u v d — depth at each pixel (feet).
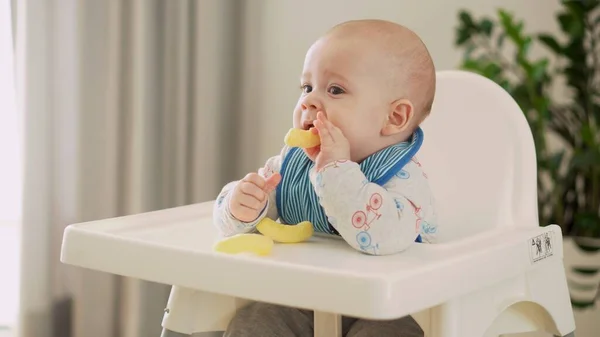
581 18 4.92
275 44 5.75
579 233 4.96
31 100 5.09
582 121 5.07
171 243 2.36
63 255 2.41
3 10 5.63
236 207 2.44
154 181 5.45
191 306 2.81
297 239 2.45
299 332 2.92
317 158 2.42
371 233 2.26
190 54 5.51
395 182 2.47
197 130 5.45
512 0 5.64
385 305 1.87
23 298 5.20
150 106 5.37
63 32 5.24
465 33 5.12
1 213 5.88
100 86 5.34
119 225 2.56
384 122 2.56
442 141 3.41
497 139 3.31
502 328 2.90
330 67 2.53
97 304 5.40
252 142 5.68
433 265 2.08
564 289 2.88
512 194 3.18
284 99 5.76
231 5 5.52
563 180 5.12
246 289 2.06
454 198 3.30
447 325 2.22
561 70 5.05
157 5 5.41
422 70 2.62
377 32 2.57
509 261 2.42
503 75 5.49
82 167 5.32
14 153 5.82
